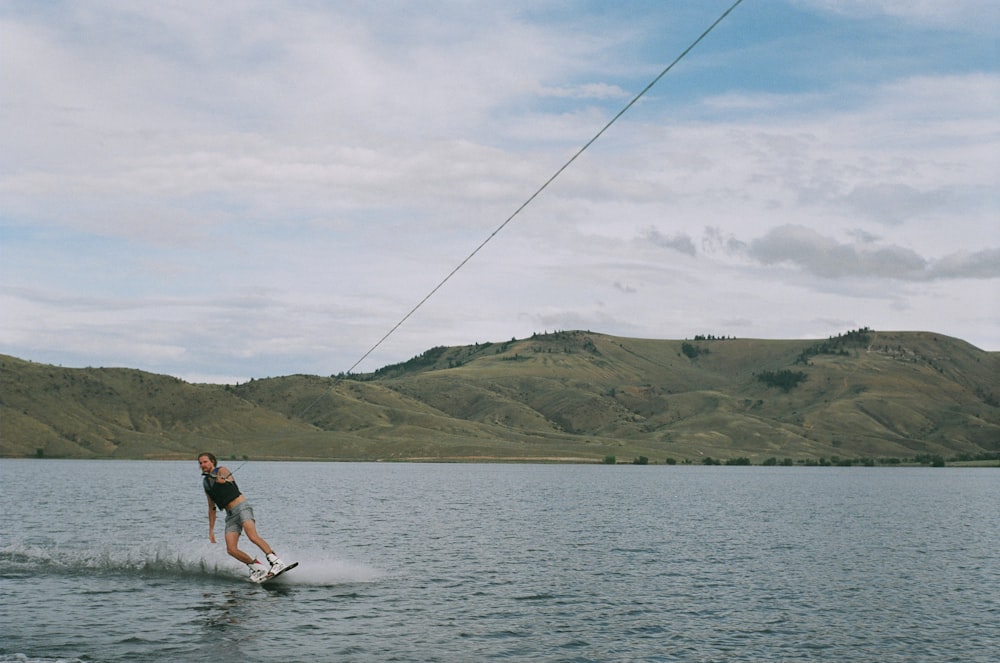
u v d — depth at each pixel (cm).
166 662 1641
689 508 7112
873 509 7606
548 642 1909
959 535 4950
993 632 2138
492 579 2777
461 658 1747
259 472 17338
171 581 2472
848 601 2552
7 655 1666
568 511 6425
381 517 5503
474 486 11294
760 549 3950
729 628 2119
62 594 2259
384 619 2066
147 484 10119
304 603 2212
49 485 9494
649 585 2750
